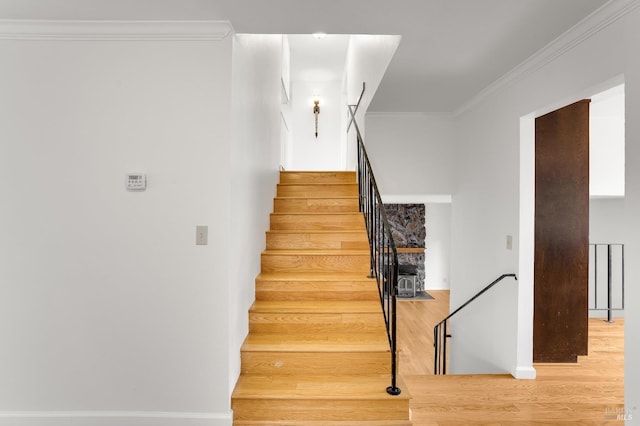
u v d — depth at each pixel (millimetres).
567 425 2541
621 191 5141
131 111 2400
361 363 2656
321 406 2381
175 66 2398
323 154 7945
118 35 2383
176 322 2402
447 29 2504
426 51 2867
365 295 3188
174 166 2400
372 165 4922
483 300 4004
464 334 4555
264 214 3727
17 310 2396
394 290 2457
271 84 4199
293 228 4039
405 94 4012
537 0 2148
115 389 2402
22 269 2396
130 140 2400
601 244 5363
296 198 4316
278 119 4855
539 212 3574
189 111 2396
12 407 2402
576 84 2549
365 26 2463
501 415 2664
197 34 2381
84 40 2391
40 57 2391
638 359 2047
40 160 2393
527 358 3289
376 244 3590
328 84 7984
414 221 10570
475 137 4246
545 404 2824
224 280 2391
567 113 3564
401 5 2203
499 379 3277
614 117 5113
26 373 2396
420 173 4926
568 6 2209
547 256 3598
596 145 5141
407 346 6570
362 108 4953
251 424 2369
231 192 2422
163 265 2402
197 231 2395
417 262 10539
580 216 3592
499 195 3656
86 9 2219
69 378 2402
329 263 3475
